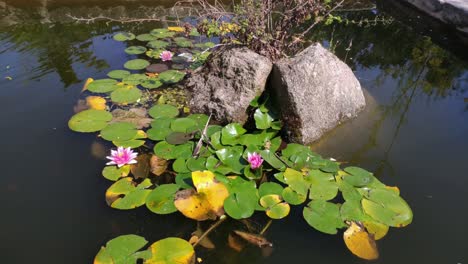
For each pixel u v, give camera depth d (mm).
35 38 3875
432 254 1896
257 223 2012
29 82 3145
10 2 4500
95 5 4586
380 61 4078
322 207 2043
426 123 3033
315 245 1905
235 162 2342
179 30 4168
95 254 1820
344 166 2484
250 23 2975
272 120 2686
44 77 3230
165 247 1783
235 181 2215
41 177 2238
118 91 3041
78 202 2090
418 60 4188
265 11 3002
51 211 2029
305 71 2611
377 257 1832
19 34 3920
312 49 2762
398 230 2020
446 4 4777
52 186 2184
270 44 3082
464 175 2473
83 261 1789
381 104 3236
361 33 4695
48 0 4547
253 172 2242
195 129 2619
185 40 3963
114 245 1777
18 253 1806
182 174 2250
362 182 2223
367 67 3916
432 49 4461
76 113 2807
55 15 4352
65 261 1784
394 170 2471
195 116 2830
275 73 2701
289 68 2615
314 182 2217
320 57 2717
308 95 2607
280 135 2707
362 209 2043
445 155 2660
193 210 1996
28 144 2482
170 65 3521
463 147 2766
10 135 2547
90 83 3127
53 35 3969
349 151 2637
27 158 2369
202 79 3078
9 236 1886
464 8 4543
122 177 2232
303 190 2160
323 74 2691
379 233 1926
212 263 1789
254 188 2178
